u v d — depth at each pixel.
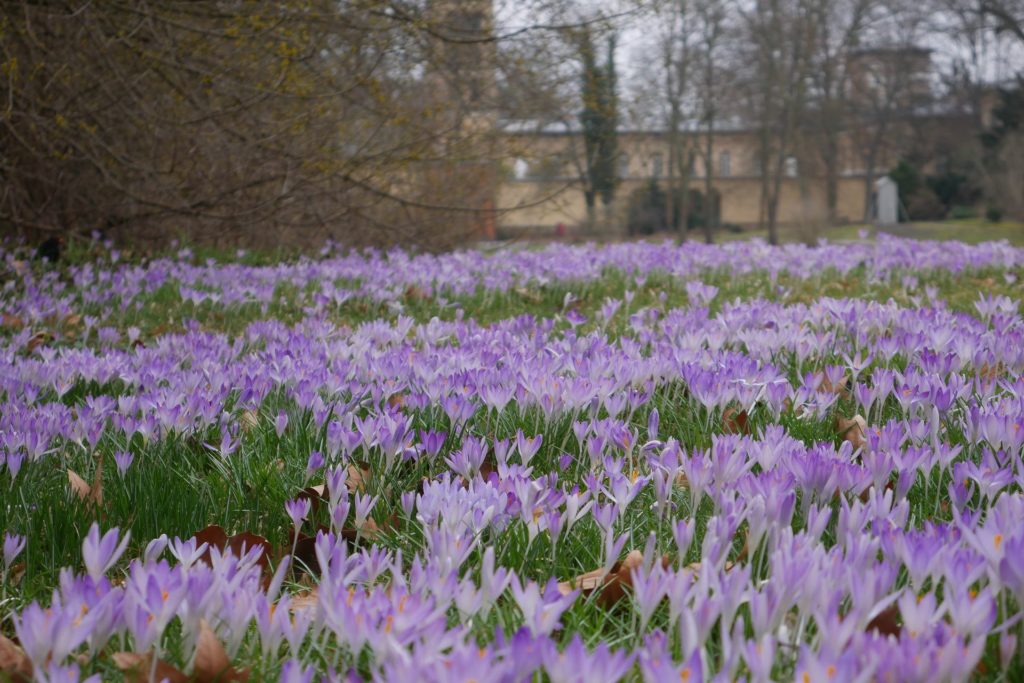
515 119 16.53
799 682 1.43
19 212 13.26
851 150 71.19
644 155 52.59
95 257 12.73
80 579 1.86
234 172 13.66
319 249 16.27
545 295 9.38
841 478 2.56
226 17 11.19
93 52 11.88
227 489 3.18
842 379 4.50
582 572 2.44
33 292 8.73
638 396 3.74
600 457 3.12
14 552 2.44
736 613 2.04
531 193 19.36
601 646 1.50
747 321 5.98
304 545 2.64
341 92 12.25
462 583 1.90
